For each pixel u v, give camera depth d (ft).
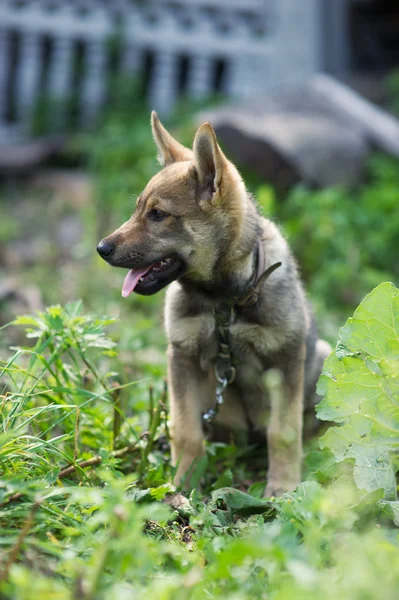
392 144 37.86
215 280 16.39
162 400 17.63
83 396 15.99
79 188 41.09
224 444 18.28
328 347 19.92
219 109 40.57
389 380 13.74
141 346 22.61
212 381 17.74
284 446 16.56
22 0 47.85
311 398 19.08
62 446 15.56
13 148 45.39
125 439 16.58
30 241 35.81
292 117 37.76
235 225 16.28
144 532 12.92
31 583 9.42
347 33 50.11
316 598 9.04
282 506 12.59
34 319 16.12
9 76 50.16
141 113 48.42
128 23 49.65
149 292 16.34
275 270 16.72
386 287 13.82
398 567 9.94
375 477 13.46
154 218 16.38
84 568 10.61
